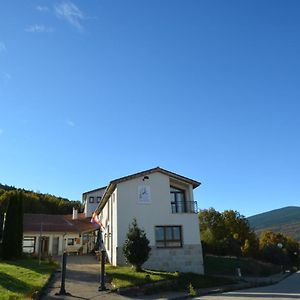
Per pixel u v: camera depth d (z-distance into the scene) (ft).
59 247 150.51
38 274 72.33
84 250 157.79
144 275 78.54
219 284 88.43
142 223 101.76
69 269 87.20
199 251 102.68
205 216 227.81
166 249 100.73
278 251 232.73
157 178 106.93
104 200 126.31
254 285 91.71
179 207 109.91
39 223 160.25
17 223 109.09
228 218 228.02
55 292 59.00
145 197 104.27
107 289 64.34
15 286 57.36
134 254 85.66
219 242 192.95
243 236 225.15
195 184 110.42
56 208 264.31
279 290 80.23
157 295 66.23
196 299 63.05
